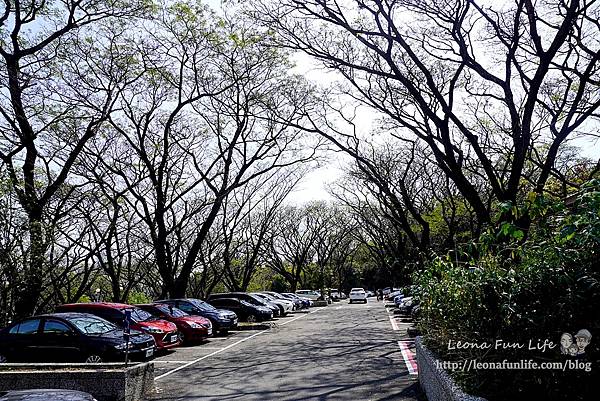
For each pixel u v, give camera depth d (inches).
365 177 1263.5
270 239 1967.3
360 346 618.5
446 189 1238.3
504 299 201.3
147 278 1480.1
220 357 574.9
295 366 484.4
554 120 680.4
